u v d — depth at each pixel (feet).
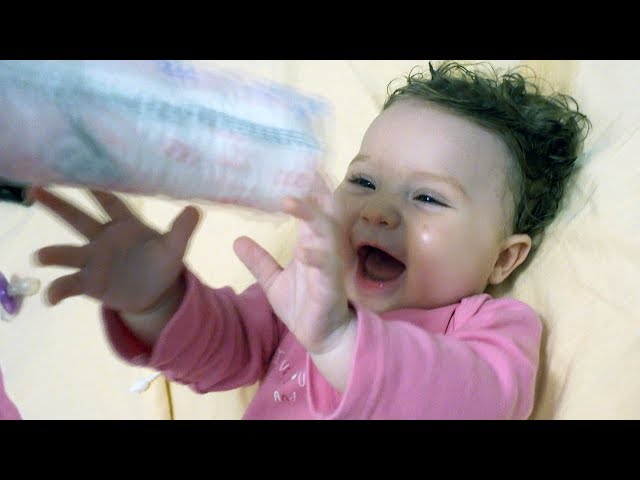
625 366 2.00
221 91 1.49
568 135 2.56
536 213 2.55
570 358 2.18
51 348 3.18
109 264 1.86
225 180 1.47
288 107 1.58
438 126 2.39
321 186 1.64
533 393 2.08
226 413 2.94
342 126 3.08
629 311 2.09
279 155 1.51
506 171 2.44
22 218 2.90
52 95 1.23
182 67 1.48
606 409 1.97
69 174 1.33
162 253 1.93
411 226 2.30
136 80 1.35
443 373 1.76
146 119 1.33
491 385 1.90
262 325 2.62
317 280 1.65
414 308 2.41
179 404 3.07
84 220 1.83
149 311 2.05
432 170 2.32
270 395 2.48
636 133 2.39
